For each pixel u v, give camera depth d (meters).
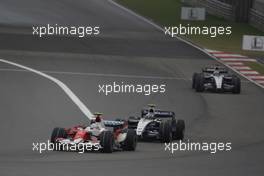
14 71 136.00
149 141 85.81
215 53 177.00
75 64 150.25
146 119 86.44
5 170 61.41
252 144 87.06
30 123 93.00
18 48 165.00
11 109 101.44
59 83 125.81
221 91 130.75
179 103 117.38
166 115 87.69
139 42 184.12
